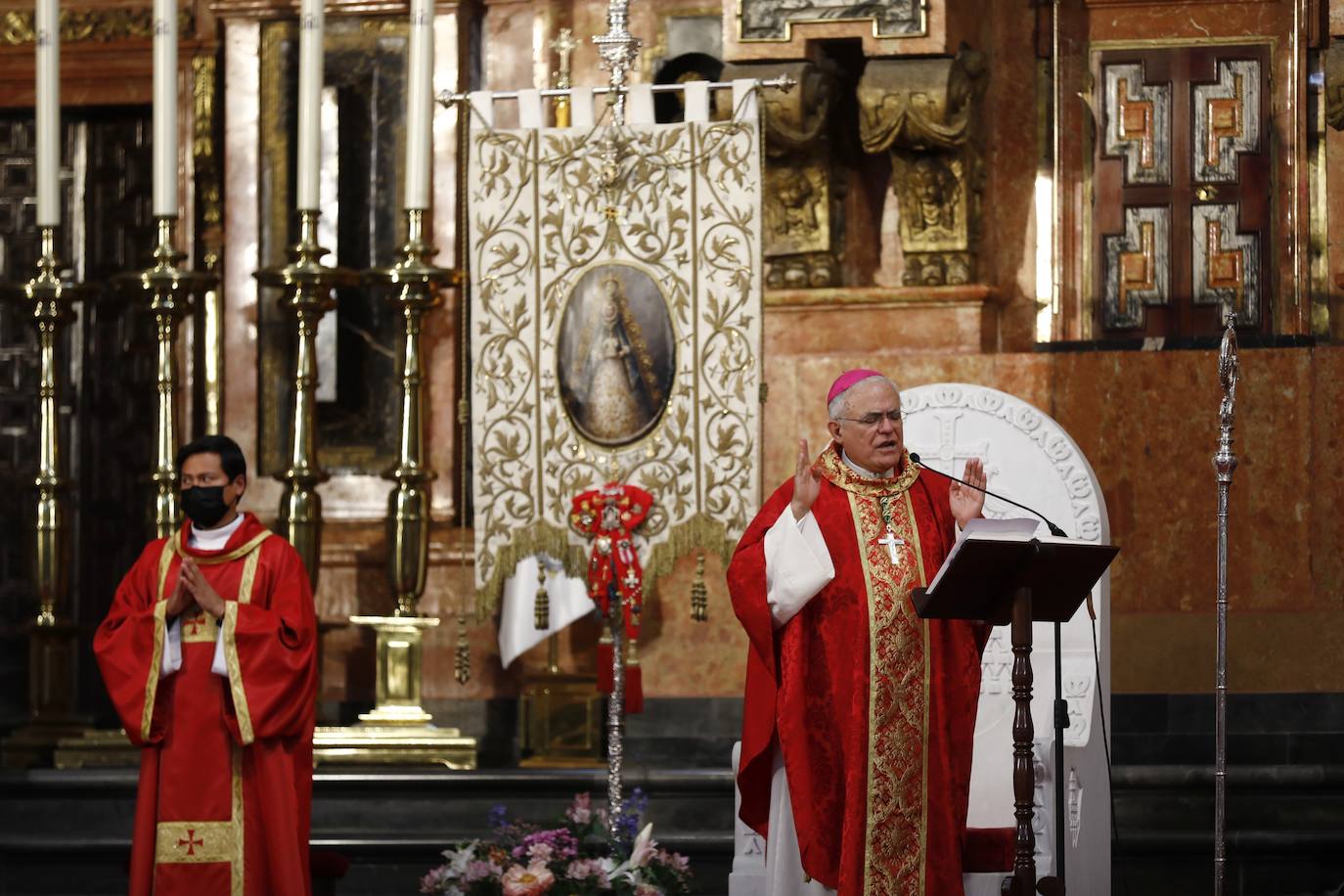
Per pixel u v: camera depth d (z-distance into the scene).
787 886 7.63
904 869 7.42
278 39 13.00
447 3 12.79
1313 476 11.23
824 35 11.53
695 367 10.34
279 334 12.97
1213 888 10.07
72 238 13.70
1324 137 11.87
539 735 11.67
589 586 9.80
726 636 12.10
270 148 12.99
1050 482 9.09
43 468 12.01
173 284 11.53
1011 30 12.30
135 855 8.77
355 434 12.93
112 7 13.47
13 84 13.59
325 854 9.29
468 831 10.73
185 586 8.72
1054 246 12.20
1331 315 11.73
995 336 12.09
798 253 12.12
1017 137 12.28
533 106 10.63
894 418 7.64
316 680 8.98
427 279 11.45
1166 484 11.45
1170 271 12.09
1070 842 8.50
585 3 12.81
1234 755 11.02
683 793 10.77
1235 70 12.04
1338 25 11.50
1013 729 7.12
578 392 10.45
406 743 11.26
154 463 12.93
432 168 12.78
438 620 11.57
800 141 11.62
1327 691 11.14
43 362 11.94
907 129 11.47
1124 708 11.38
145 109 13.62
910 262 11.97
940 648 7.55
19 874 10.78
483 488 10.54
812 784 7.49
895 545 7.60
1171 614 11.39
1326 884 9.99
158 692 8.75
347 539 12.76
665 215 10.41
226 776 8.76
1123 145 12.19
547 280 10.51
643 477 10.34
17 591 13.66
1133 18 12.16
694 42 12.61
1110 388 11.53
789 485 7.80
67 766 11.38
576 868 8.17
